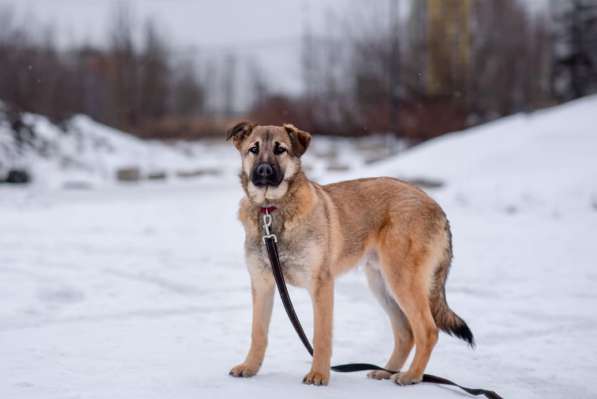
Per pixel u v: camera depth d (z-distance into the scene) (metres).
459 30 38.12
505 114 38.97
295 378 5.23
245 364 5.29
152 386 4.93
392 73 33.19
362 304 7.86
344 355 6.03
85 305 7.83
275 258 5.11
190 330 6.77
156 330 6.75
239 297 8.28
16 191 24.89
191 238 13.33
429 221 5.49
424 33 38.06
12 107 32.16
